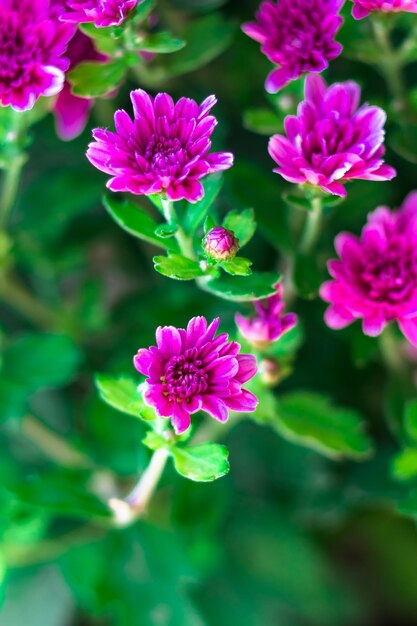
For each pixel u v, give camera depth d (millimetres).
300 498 662
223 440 640
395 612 760
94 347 658
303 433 531
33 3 467
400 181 624
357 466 637
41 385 579
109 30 465
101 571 609
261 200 537
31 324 668
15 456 671
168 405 417
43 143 639
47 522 609
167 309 594
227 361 418
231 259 441
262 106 632
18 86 459
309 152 448
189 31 542
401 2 460
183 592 606
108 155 425
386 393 606
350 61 611
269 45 468
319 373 648
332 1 464
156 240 473
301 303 621
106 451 597
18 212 613
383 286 467
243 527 667
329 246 587
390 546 761
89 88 480
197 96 627
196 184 426
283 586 674
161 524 629
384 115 446
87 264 670
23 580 681
